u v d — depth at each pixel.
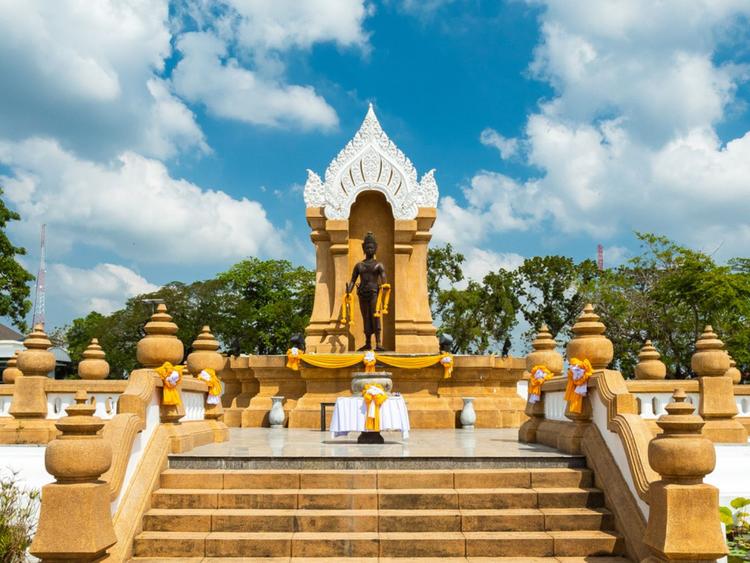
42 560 6.62
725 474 10.61
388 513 7.94
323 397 16.92
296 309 49.84
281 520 7.84
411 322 19.12
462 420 16.06
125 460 7.77
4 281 27.47
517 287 47.34
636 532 7.41
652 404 12.64
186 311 45.53
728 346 30.77
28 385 12.61
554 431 10.37
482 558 7.44
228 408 17.97
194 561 7.32
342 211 19.44
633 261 37.97
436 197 19.72
